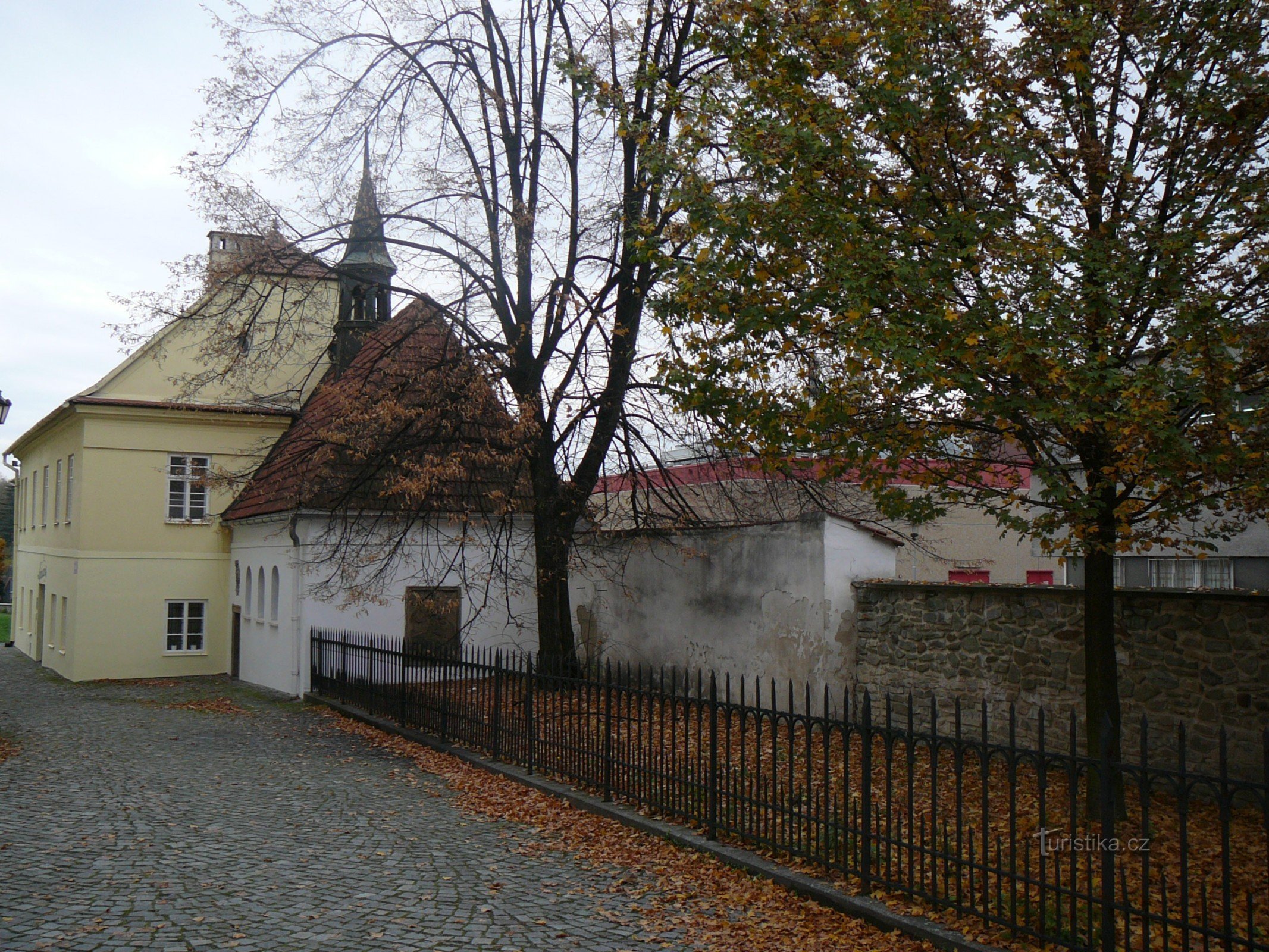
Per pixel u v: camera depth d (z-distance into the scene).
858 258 8.06
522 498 19.33
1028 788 10.42
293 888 7.72
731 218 8.77
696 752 9.34
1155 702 10.73
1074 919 5.82
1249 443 7.56
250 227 17.08
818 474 13.73
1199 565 14.94
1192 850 8.09
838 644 14.52
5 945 6.22
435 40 18.16
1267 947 4.91
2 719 18.94
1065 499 7.75
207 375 18.16
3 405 15.27
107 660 27.48
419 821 10.27
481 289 16.91
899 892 7.14
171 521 28.33
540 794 11.31
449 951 6.44
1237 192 7.82
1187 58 8.30
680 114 9.75
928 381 8.06
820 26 8.80
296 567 21.92
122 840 9.16
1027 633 12.17
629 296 16.77
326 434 16.97
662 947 6.61
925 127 8.67
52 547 31.97
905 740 7.02
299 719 18.83
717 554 16.80
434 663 15.38
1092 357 7.56
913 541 15.70
